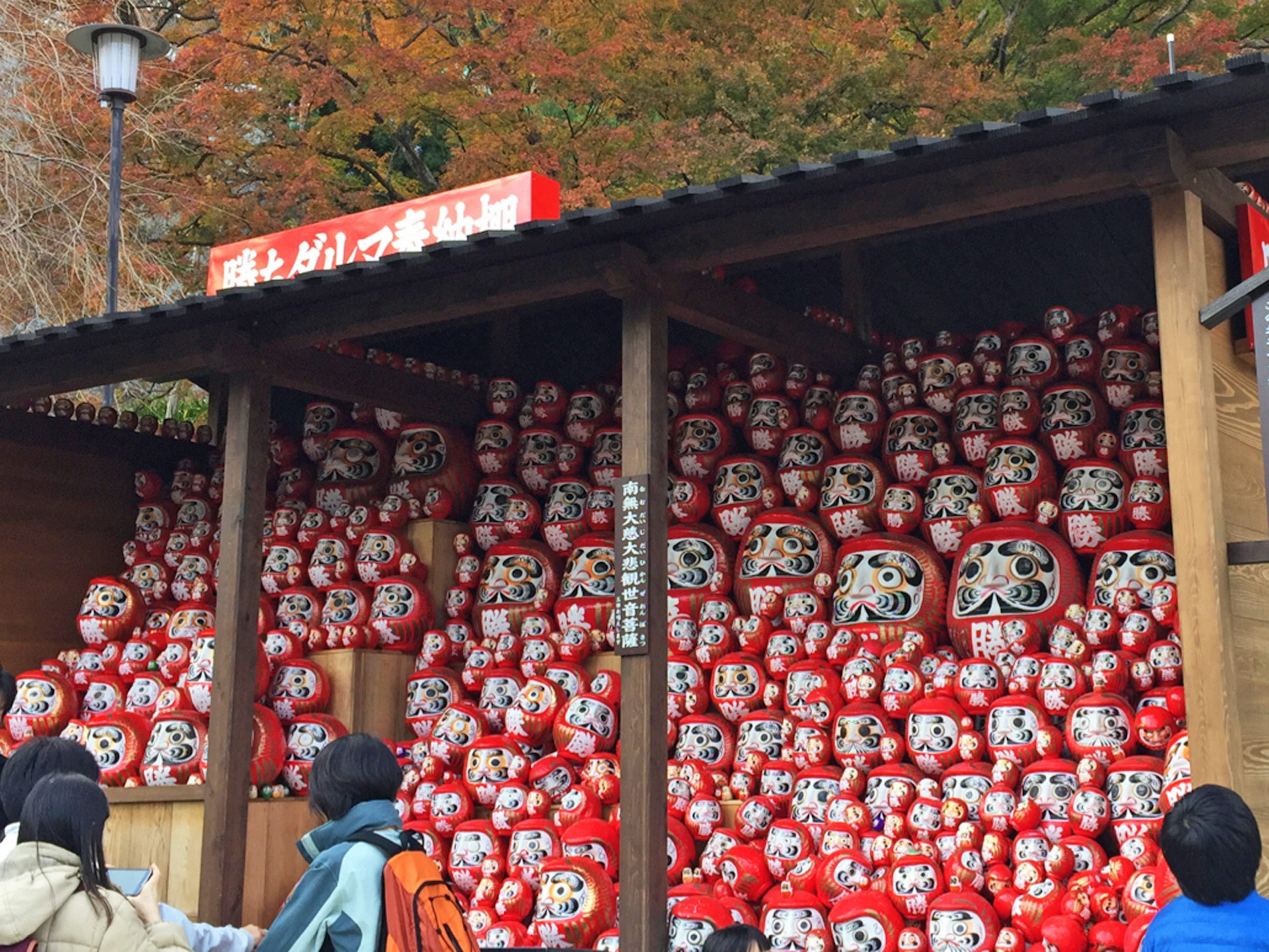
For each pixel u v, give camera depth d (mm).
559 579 7777
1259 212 4734
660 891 5027
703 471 7566
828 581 6805
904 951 5348
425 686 7496
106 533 9109
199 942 3285
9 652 8445
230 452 6672
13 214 12719
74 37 9992
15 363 7379
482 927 6254
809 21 12398
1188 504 4059
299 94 12977
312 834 3217
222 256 7086
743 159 11172
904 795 5895
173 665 7641
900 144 4508
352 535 8062
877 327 8141
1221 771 3869
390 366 8023
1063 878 5320
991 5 13750
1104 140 4363
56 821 2834
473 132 13156
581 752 6773
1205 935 2729
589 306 8898
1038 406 6660
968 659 6305
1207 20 11328
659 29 12703
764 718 6594
